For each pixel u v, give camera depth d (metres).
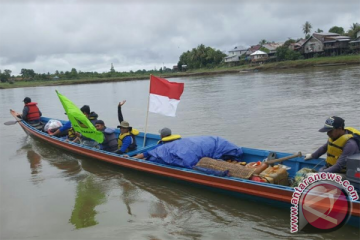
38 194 6.49
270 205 5.18
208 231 4.80
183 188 6.31
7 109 22.17
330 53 57.06
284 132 10.29
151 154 6.87
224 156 6.59
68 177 7.43
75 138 9.51
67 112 8.12
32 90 47.34
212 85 32.31
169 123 13.13
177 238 4.65
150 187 6.59
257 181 5.27
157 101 7.77
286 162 6.08
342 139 4.75
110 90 38.09
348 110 12.58
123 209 5.66
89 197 6.25
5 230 5.11
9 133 13.02
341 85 20.66
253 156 6.58
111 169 7.76
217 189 5.73
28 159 9.07
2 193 6.59
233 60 75.88
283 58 60.28
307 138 9.45
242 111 14.58
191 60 87.19
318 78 27.61
